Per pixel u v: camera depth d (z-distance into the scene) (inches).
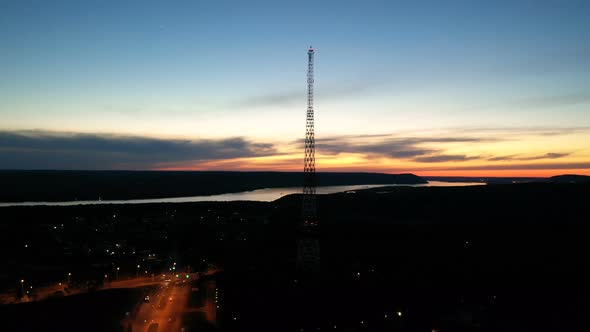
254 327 3983.8
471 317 4200.3
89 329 3993.6
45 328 4013.3
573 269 6003.9
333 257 6939.0
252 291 5132.9
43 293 5280.5
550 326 3981.3
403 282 5428.2
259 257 7313.0
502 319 4153.5
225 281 5723.4
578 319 4158.5
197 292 5305.1
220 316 4333.2
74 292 5354.3
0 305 4722.0
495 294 4936.0
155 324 4111.7
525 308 4446.4
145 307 4682.6
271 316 4261.8
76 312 4495.6
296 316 4244.6
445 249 7529.5
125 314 4426.7
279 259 7027.6
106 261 7470.5
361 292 5012.3
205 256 7760.8
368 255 7086.6
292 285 5334.6
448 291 5068.9
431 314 4271.7
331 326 3971.5
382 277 5669.3
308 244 6053.2
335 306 4534.9
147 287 5600.4
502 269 6067.9
